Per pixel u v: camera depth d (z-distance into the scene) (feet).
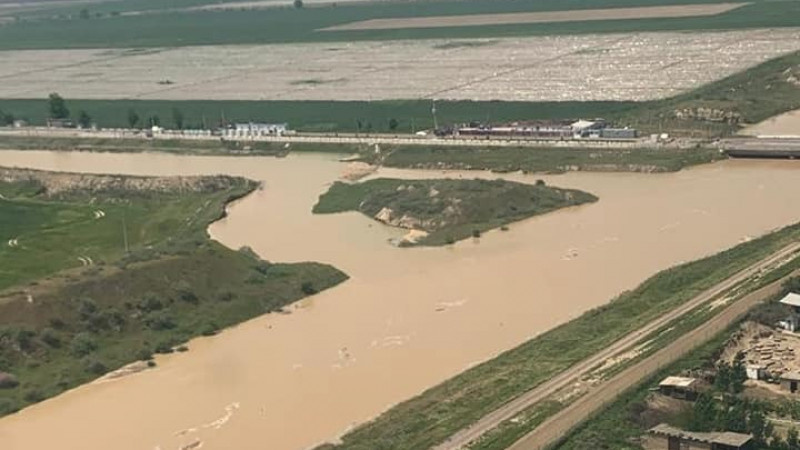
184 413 337.31
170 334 400.06
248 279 447.42
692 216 516.32
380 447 294.66
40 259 499.51
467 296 425.69
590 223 515.09
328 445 301.43
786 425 288.92
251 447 311.06
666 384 312.09
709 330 351.25
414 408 321.11
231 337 401.08
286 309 427.74
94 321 399.85
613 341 355.97
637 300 400.06
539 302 413.39
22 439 326.44
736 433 281.33
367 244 509.35
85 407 347.15
